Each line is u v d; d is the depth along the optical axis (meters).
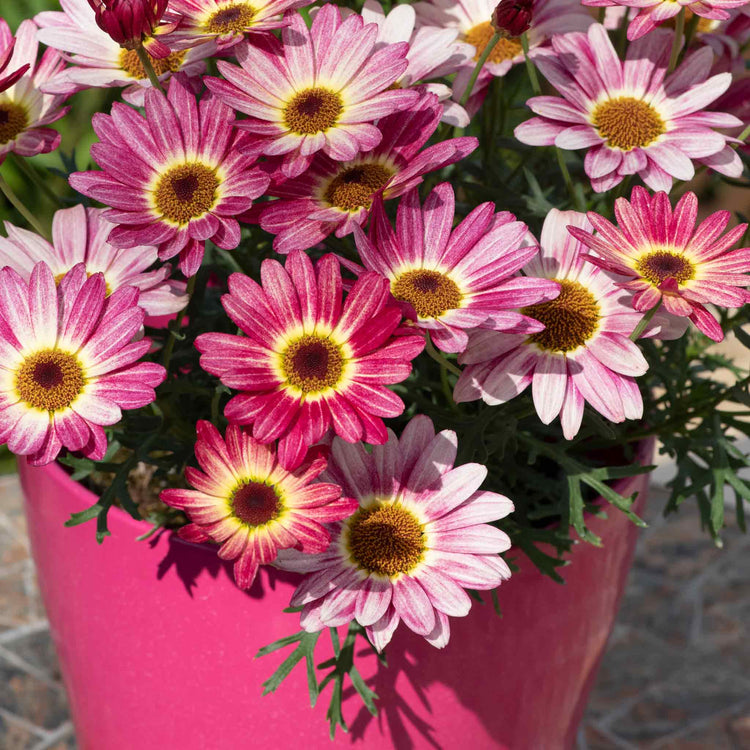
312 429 0.56
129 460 0.64
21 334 0.58
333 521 0.57
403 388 0.64
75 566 0.66
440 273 0.59
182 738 0.67
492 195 0.68
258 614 0.63
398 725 0.65
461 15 0.69
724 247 0.59
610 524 0.66
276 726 0.66
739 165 0.63
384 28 0.64
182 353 0.66
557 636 0.67
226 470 0.58
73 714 0.75
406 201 0.60
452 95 0.68
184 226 0.59
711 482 0.67
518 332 0.57
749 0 0.61
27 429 0.57
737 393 0.67
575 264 0.61
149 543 0.64
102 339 0.58
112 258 0.62
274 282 0.57
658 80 0.64
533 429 0.66
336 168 0.61
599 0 0.62
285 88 0.60
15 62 0.65
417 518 0.59
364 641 0.64
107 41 0.64
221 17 0.61
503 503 0.58
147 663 0.66
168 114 0.60
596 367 0.60
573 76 0.64
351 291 0.57
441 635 0.57
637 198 0.59
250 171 0.59
